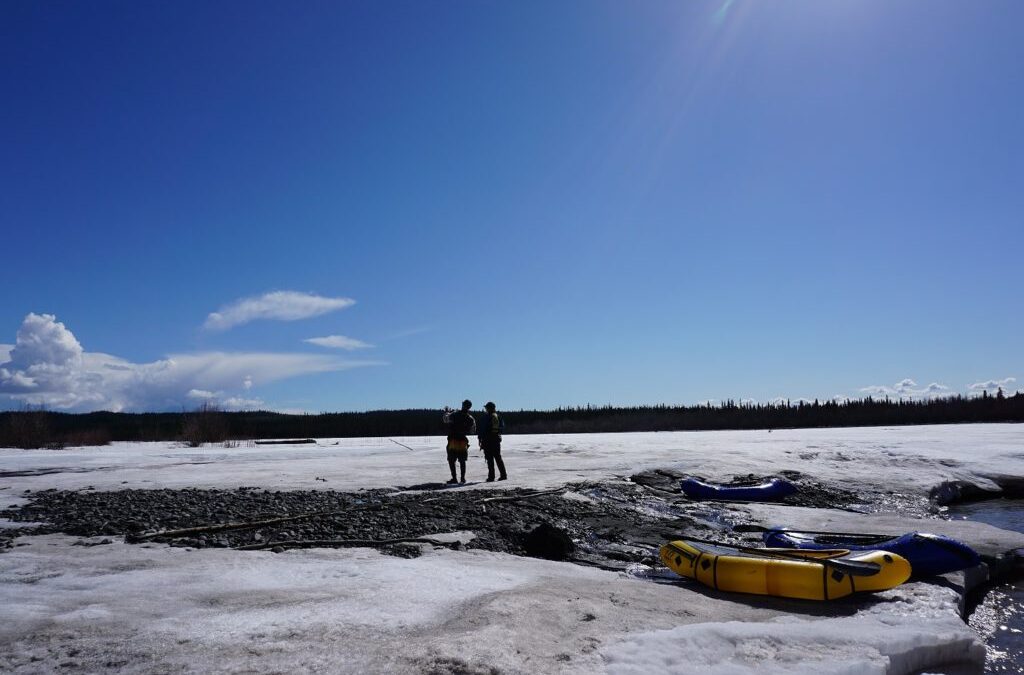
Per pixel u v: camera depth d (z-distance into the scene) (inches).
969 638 212.8
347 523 391.2
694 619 218.2
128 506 449.4
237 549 317.7
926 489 655.8
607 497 546.6
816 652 183.9
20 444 1397.6
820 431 1947.6
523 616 202.2
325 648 172.4
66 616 198.7
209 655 166.6
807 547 340.8
